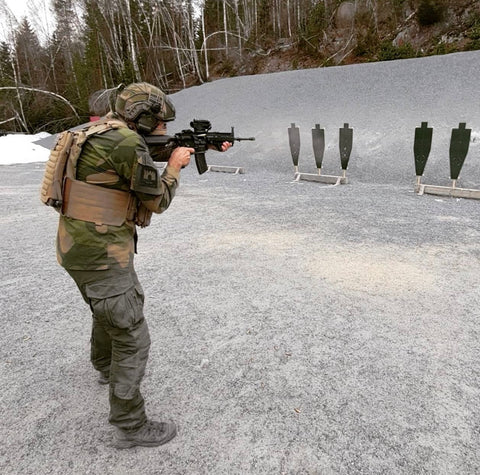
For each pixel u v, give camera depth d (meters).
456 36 19.38
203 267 4.61
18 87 32.88
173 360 2.81
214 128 15.68
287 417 2.23
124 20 32.34
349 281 4.11
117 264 1.82
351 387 2.48
